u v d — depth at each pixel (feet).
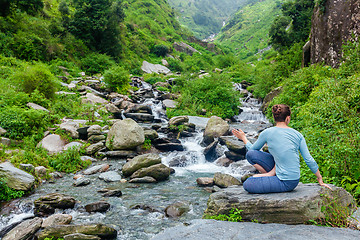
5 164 19.29
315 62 43.57
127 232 13.14
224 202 10.51
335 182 12.80
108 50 106.63
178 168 26.48
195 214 15.16
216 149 29.60
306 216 8.79
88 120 37.24
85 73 84.38
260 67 120.98
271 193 9.71
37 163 23.04
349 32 34.63
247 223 8.76
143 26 199.21
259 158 9.73
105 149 29.07
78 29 98.43
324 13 41.04
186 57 186.29
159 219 14.61
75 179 21.94
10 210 15.56
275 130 9.22
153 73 112.16
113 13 105.29
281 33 97.30
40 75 38.81
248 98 71.51
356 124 15.46
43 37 75.25
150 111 49.88
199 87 59.88
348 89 19.01
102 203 15.76
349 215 8.70
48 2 104.27
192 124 38.91
